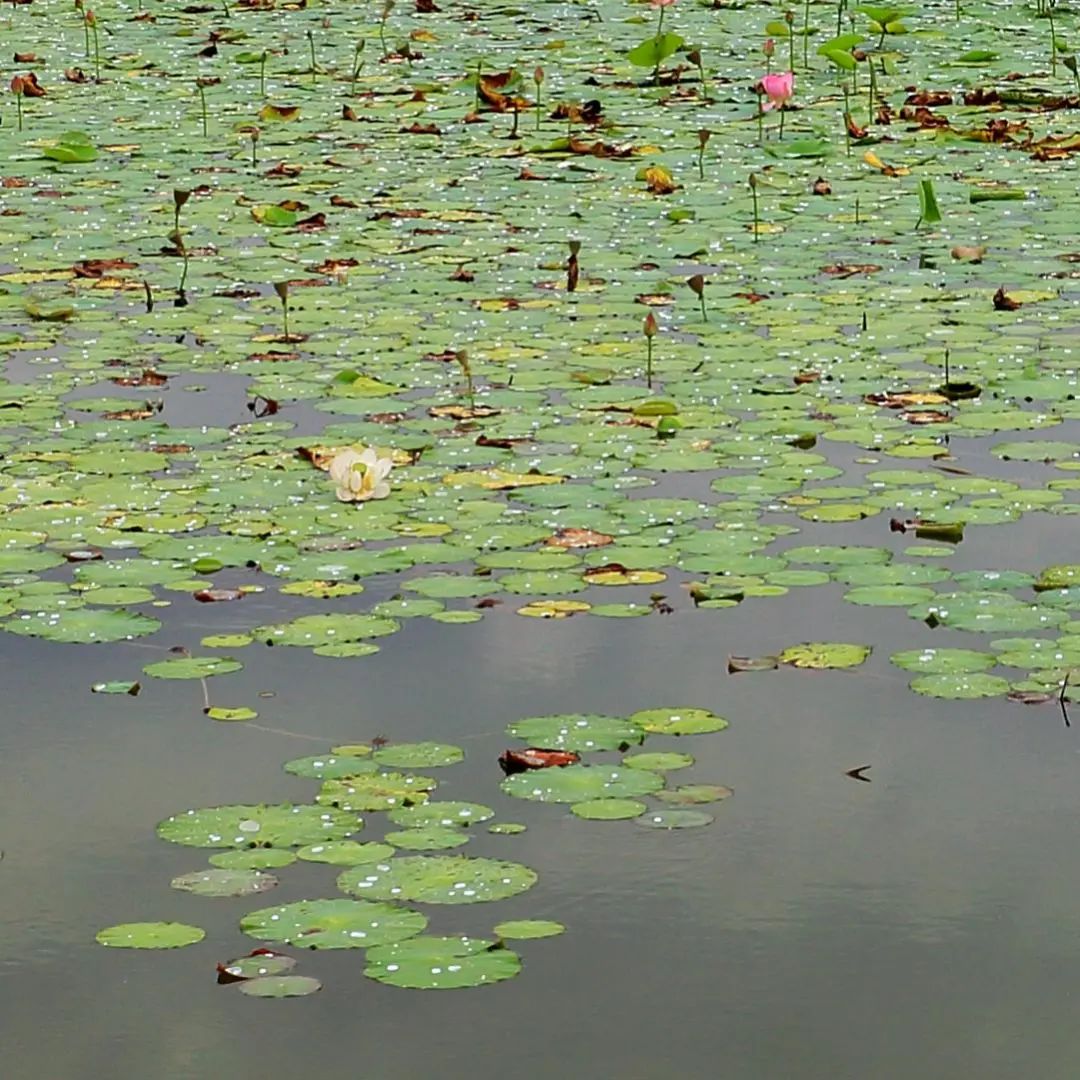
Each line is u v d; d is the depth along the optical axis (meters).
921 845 7.95
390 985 7.00
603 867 7.80
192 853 7.92
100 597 10.45
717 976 7.11
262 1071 6.59
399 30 32.72
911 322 15.65
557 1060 6.63
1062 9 33.50
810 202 20.06
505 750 8.77
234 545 11.16
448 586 10.55
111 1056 6.68
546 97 26.56
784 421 13.29
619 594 10.45
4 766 8.70
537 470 12.38
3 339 15.51
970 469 12.28
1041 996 6.97
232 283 17.25
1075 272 17.12
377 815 8.19
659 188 20.73
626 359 14.80
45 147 23.11
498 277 17.33
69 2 37.31
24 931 7.42
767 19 32.94
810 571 10.73
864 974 7.12
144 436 13.13
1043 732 8.87
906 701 9.20
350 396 13.96
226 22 34.38
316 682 9.49
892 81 27.27
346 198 20.66
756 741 8.84
